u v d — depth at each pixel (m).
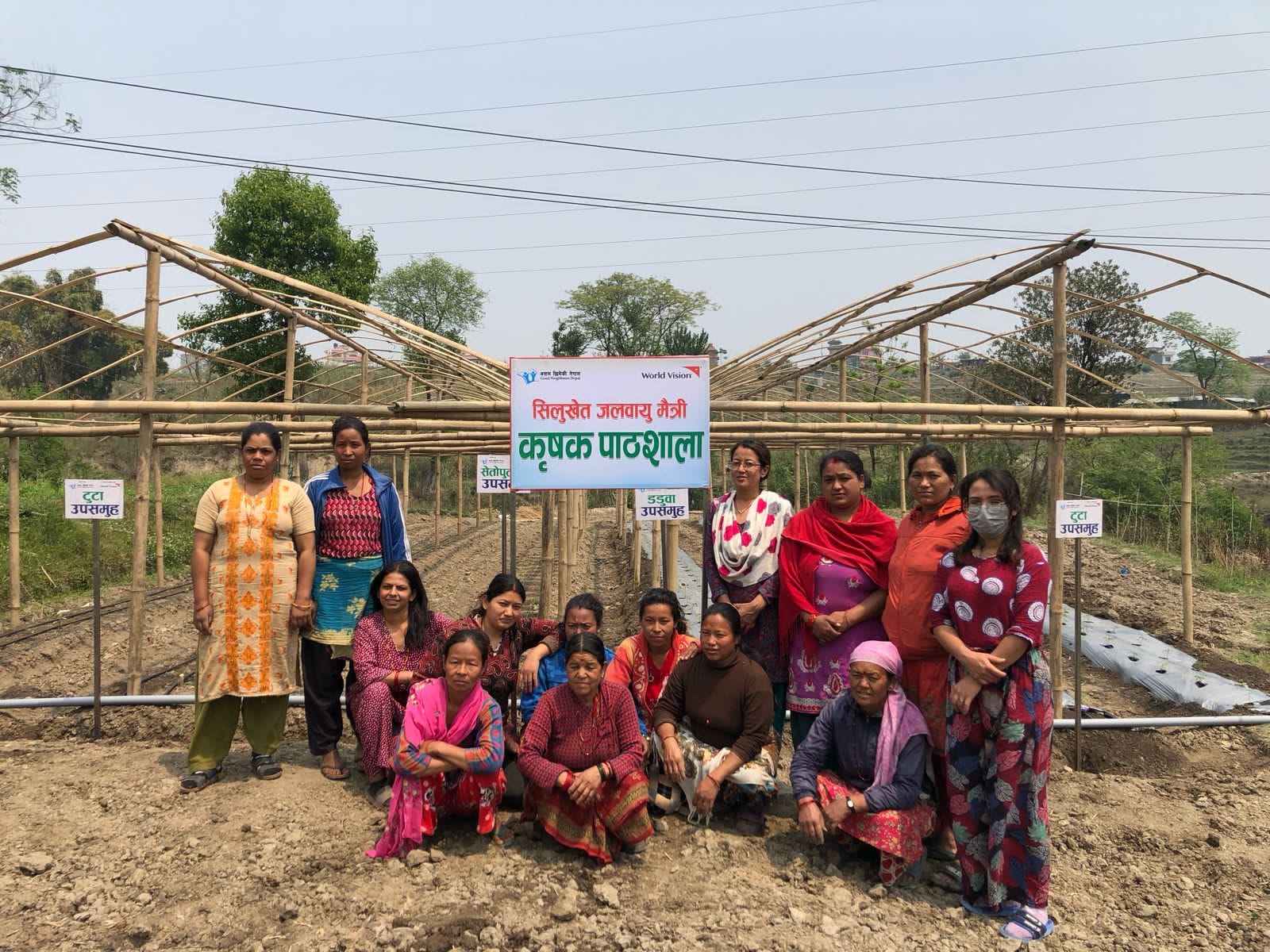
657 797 4.83
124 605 11.98
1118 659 9.25
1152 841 4.79
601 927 3.76
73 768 5.38
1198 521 18.02
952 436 9.77
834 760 4.45
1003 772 3.86
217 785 5.12
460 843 4.52
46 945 3.57
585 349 47.78
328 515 5.27
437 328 42.97
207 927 3.71
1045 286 7.74
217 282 8.30
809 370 13.71
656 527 10.90
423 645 5.12
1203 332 39.16
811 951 3.58
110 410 6.76
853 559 4.73
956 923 3.89
